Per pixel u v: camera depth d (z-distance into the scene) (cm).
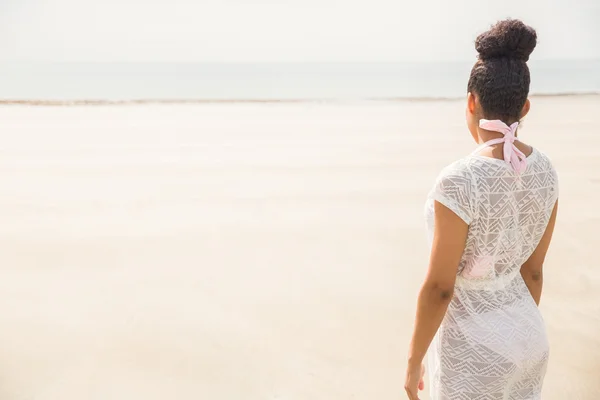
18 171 795
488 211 145
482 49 147
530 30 142
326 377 320
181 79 3828
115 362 331
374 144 1055
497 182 144
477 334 159
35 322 377
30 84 3111
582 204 650
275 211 627
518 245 156
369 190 715
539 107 1836
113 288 431
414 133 1210
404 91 2784
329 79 3900
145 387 307
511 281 164
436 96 2445
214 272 463
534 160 151
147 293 423
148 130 1210
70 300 410
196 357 337
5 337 356
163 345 350
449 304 166
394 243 534
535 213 153
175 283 441
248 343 354
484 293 160
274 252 508
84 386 307
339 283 444
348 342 357
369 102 2062
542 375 171
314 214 618
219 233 555
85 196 675
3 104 1767
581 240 534
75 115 1484
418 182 759
